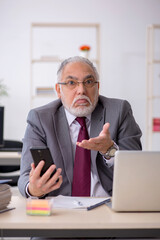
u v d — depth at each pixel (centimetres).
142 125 615
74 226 118
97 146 157
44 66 600
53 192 179
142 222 121
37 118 191
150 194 135
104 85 614
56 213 133
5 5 598
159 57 616
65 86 188
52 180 138
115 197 135
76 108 187
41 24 557
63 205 145
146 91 557
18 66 600
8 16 599
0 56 598
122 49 616
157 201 135
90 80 188
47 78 601
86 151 181
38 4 603
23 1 601
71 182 179
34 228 118
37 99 596
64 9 607
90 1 610
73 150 188
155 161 135
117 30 614
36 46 603
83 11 610
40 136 190
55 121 192
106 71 614
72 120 192
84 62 190
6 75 598
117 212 136
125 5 614
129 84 616
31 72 554
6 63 599
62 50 607
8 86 598
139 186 135
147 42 564
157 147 615
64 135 188
